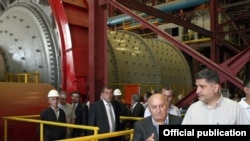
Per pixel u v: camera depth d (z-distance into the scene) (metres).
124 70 13.74
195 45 22.81
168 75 16.55
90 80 7.08
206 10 22.12
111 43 14.05
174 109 5.02
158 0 27.89
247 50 7.40
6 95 6.43
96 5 7.14
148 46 16.02
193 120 2.85
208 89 2.72
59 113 6.06
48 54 8.77
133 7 7.97
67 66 8.11
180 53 18.94
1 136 6.11
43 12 9.35
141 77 14.62
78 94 7.40
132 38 15.93
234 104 2.78
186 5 20.48
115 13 29.59
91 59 7.05
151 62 15.65
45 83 7.99
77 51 8.14
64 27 8.16
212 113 2.77
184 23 10.55
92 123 5.54
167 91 4.93
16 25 9.36
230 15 24.19
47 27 9.05
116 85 12.51
